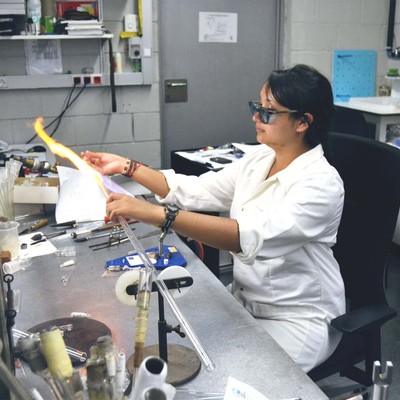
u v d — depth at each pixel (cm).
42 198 187
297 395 94
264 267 142
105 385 78
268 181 146
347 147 153
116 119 334
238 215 148
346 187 153
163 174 174
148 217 127
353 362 146
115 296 131
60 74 313
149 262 113
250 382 98
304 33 361
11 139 318
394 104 339
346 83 379
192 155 286
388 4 375
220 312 123
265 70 371
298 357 135
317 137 142
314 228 132
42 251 157
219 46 356
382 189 143
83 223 180
